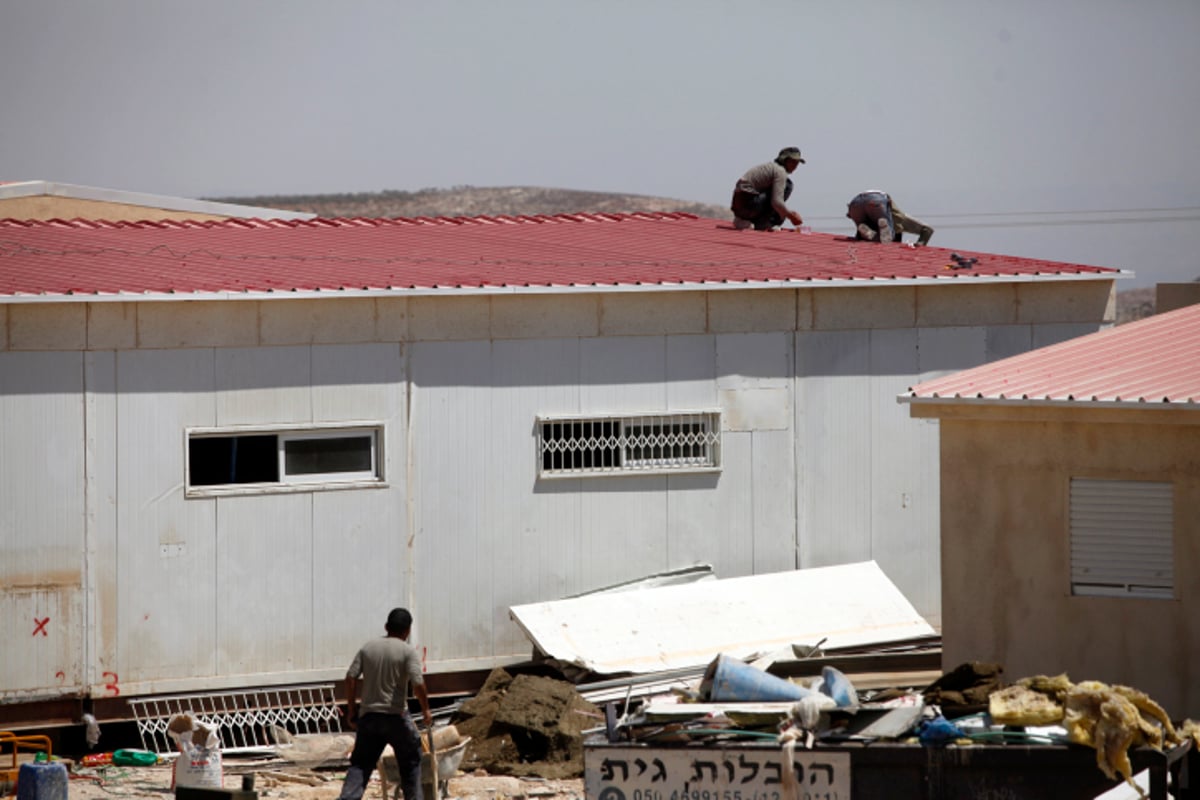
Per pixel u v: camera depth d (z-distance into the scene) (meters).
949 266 38.47
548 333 34.44
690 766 20.61
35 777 24.45
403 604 33.28
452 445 33.72
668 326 35.41
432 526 33.56
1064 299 38.03
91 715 30.77
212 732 27.06
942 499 27.89
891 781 20.22
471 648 33.94
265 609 32.19
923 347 37.25
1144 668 26.16
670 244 43.22
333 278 34.06
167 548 31.42
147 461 31.25
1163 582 26.09
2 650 30.22
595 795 20.78
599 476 34.91
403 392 33.28
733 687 21.80
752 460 36.12
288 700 32.50
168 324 31.38
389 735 25.00
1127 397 25.62
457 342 33.69
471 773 29.64
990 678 22.30
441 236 44.50
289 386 32.34
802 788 20.31
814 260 39.75
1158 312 41.44
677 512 35.62
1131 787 20.33
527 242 42.91
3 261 35.28
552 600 34.59
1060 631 26.88
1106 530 26.55
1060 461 26.84
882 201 45.97
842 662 31.59
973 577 27.62
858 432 36.91
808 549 36.59
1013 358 30.22
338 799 27.12
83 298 30.36
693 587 34.69
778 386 36.28
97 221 48.28
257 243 41.34
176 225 47.72
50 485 30.53
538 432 34.41
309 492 32.53
